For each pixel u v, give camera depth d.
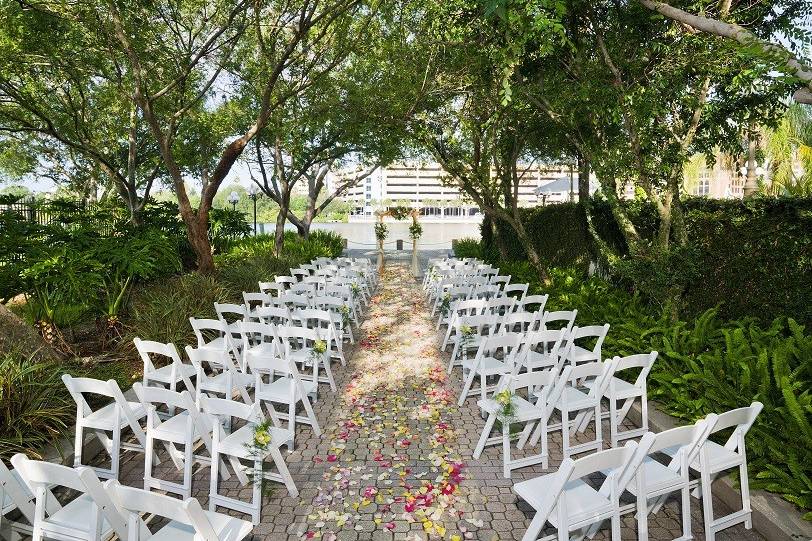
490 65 8.60
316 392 5.47
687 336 5.71
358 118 11.47
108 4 8.12
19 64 9.28
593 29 6.48
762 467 3.60
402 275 16.30
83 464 4.08
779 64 3.00
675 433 2.88
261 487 3.65
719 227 6.78
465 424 4.98
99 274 6.94
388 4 9.10
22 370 4.36
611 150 6.69
